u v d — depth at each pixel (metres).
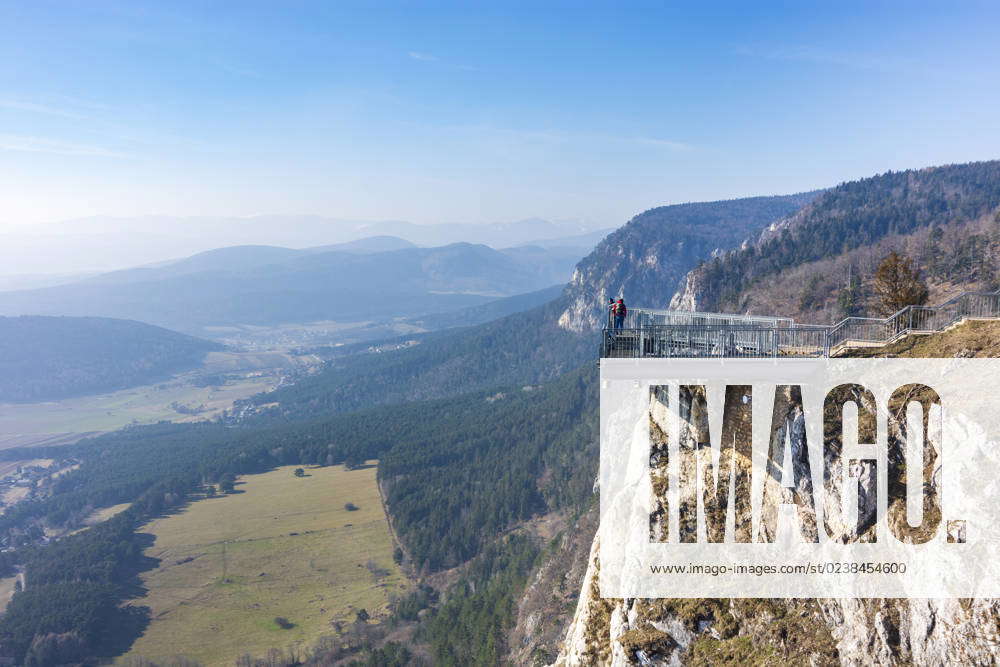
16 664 127.75
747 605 26.05
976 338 27.06
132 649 132.25
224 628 138.00
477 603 124.50
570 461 199.62
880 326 36.06
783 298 170.88
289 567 166.75
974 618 19.91
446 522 182.50
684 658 26.50
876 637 22.20
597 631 31.80
